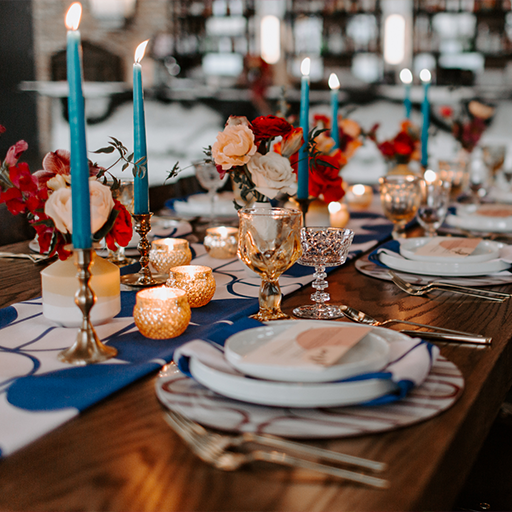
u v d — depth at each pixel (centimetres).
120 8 639
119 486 42
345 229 86
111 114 617
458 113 511
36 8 648
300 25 597
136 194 96
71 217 71
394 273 106
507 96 496
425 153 189
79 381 59
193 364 56
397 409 51
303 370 50
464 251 108
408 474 42
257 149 100
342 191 126
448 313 84
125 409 54
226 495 40
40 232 74
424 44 560
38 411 52
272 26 613
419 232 155
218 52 629
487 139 507
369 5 568
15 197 74
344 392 49
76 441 48
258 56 570
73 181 63
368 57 584
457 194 202
